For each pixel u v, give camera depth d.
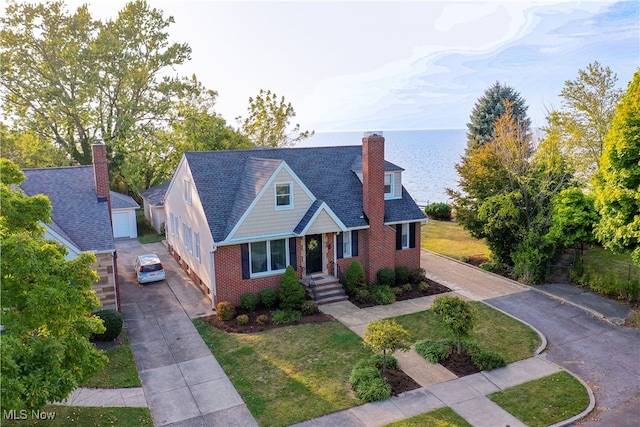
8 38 38.25
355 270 22.09
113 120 43.91
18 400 8.31
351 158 26.28
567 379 14.73
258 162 22.80
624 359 16.02
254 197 20.59
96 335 17.44
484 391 14.03
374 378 14.25
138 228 40.72
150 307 21.17
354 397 13.71
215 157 23.81
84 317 11.83
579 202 22.73
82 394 13.86
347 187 24.36
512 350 16.73
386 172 24.58
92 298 11.62
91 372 11.05
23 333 9.80
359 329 18.53
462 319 15.51
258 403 13.45
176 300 22.03
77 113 41.59
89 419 12.52
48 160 41.97
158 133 44.94
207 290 21.92
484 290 23.19
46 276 10.10
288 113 51.59
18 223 11.55
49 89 38.72
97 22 42.06
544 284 23.78
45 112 42.03
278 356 16.34
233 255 20.55
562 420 12.60
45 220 11.92
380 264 23.53
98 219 21.00
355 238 23.08
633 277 22.83
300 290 20.36
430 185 73.00
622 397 13.73
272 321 19.38
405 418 12.64
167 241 32.47
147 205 42.09
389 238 23.64
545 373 15.13
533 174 25.09
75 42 40.09
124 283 24.72
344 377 14.87
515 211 23.69
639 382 14.53
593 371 15.25
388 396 13.61
